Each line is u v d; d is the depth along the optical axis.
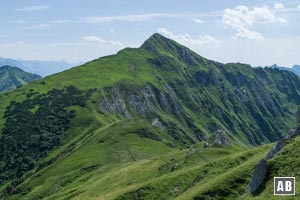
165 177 123.31
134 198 118.88
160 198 114.94
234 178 95.19
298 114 99.44
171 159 147.50
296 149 83.69
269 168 81.25
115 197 121.50
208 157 138.50
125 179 147.38
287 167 79.56
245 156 115.38
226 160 115.50
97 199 131.88
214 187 94.75
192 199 94.50
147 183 123.19
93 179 174.38
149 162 157.38
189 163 136.00
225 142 154.62
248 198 78.81
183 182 116.38
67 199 156.00
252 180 82.62
